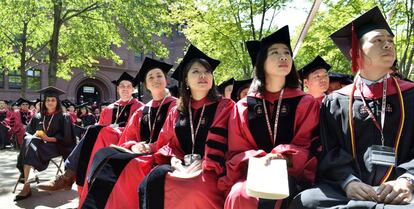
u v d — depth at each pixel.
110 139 5.02
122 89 5.85
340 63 13.79
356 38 2.83
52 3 15.23
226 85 6.68
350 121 2.69
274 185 2.32
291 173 2.81
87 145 4.99
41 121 6.32
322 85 4.42
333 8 11.10
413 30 10.11
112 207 3.60
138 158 3.71
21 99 14.94
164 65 4.55
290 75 3.19
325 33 11.64
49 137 6.10
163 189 3.21
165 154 3.62
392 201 2.21
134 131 4.45
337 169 2.60
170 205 3.17
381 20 2.75
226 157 3.24
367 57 2.70
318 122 3.04
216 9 12.53
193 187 3.13
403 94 2.67
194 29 13.07
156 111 4.35
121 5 15.34
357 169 2.61
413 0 9.59
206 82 3.54
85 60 19.06
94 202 3.62
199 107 3.64
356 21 2.81
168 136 3.74
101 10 16.11
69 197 5.82
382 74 2.74
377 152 2.54
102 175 3.71
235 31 12.66
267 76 3.16
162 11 15.52
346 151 2.71
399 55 11.09
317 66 4.44
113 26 16.92
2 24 16.50
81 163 4.91
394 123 2.62
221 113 3.43
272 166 2.51
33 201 5.57
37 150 5.81
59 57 18.92
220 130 3.33
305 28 3.27
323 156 2.81
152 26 16.25
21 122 14.29
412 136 2.62
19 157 5.97
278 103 3.12
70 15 17.00
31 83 29.91
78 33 17.33
